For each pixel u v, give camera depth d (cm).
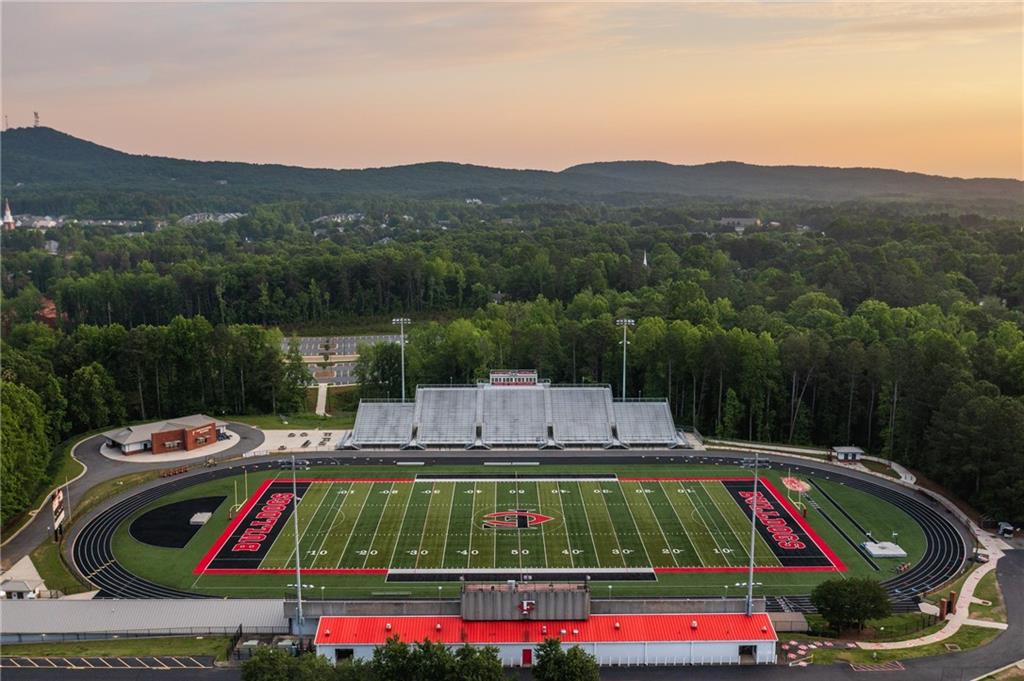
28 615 9706
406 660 7712
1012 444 12600
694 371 18525
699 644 8862
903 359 16062
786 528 12850
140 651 9100
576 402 17888
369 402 17938
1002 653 8975
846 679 8450
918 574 11238
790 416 18175
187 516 13375
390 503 13875
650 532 12675
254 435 17800
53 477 15000
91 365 18588
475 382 19750
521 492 14412
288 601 9506
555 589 9138
